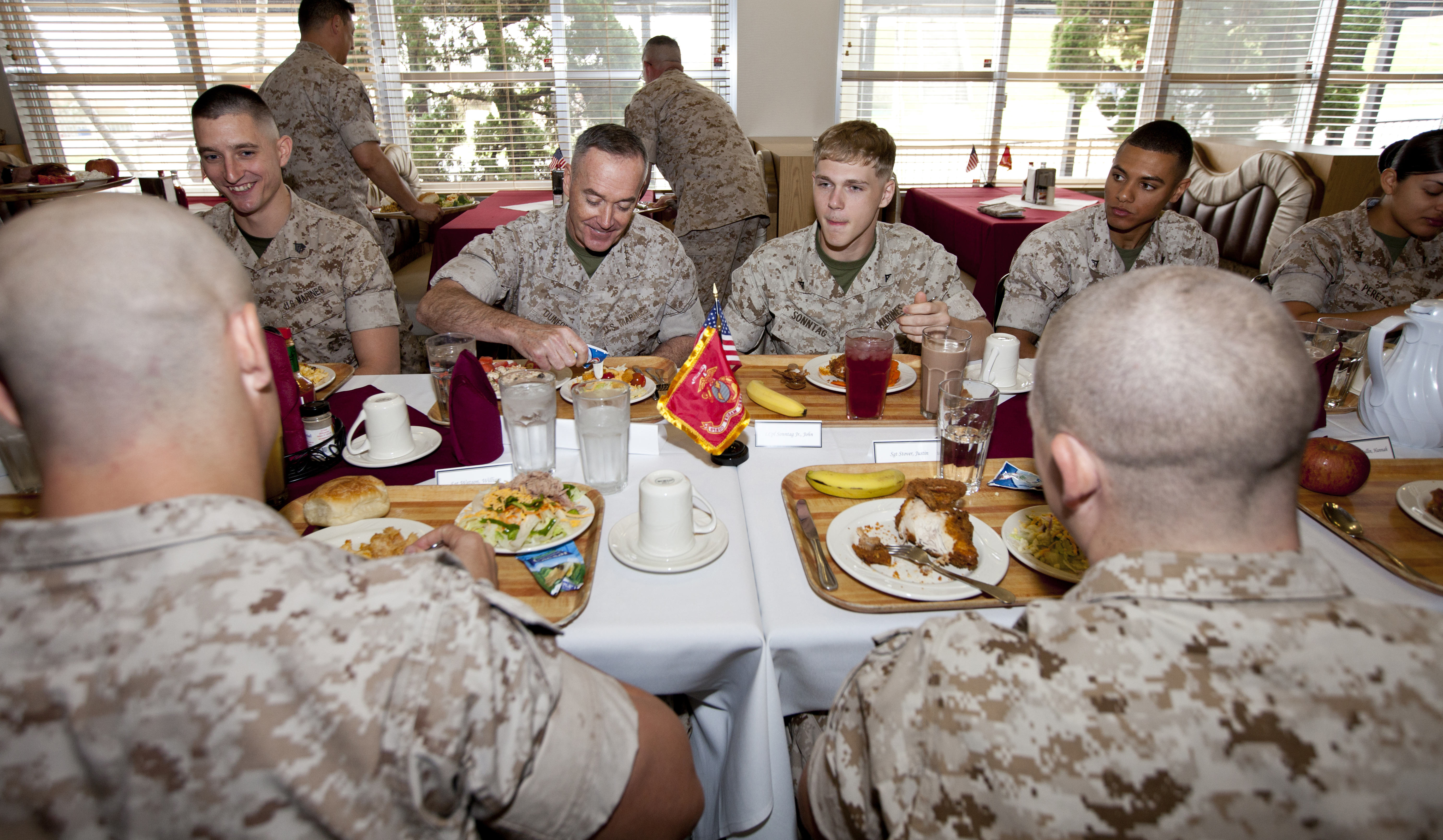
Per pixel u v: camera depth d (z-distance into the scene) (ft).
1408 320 4.23
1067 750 1.58
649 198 13.64
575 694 1.91
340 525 3.40
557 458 4.26
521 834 1.87
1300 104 16.03
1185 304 1.62
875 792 1.83
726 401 3.89
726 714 3.16
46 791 1.45
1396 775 1.45
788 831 3.01
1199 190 13.66
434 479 4.00
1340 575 3.11
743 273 6.63
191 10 14.26
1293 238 7.28
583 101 15.67
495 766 1.65
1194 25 15.35
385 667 1.54
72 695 1.44
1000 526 3.54
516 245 6.29
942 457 3.82
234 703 1.45
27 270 1.46
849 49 15.51
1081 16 15.30
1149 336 1.62
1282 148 13.08
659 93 11.39
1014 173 16.53
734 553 3.27
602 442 3.72
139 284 1.51
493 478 3.95
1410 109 16.08
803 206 13.16
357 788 1.49
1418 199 6.40
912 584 3.00
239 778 1.45
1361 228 6.95
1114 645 1.65
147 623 1.48
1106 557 1.90
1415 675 1.52
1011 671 1.69
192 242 1.64
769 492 3.84
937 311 5.07
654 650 2.77
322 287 6.55
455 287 5.88
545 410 3.90
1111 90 15.89
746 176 11.16
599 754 1.91
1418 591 3.00
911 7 15.24
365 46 14.87
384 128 15.48
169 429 1.60
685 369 3.80
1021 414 4.84
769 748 2.86
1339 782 1.45
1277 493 1.68
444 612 1.65
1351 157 11.60
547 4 14.85
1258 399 1.55
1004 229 11.25
